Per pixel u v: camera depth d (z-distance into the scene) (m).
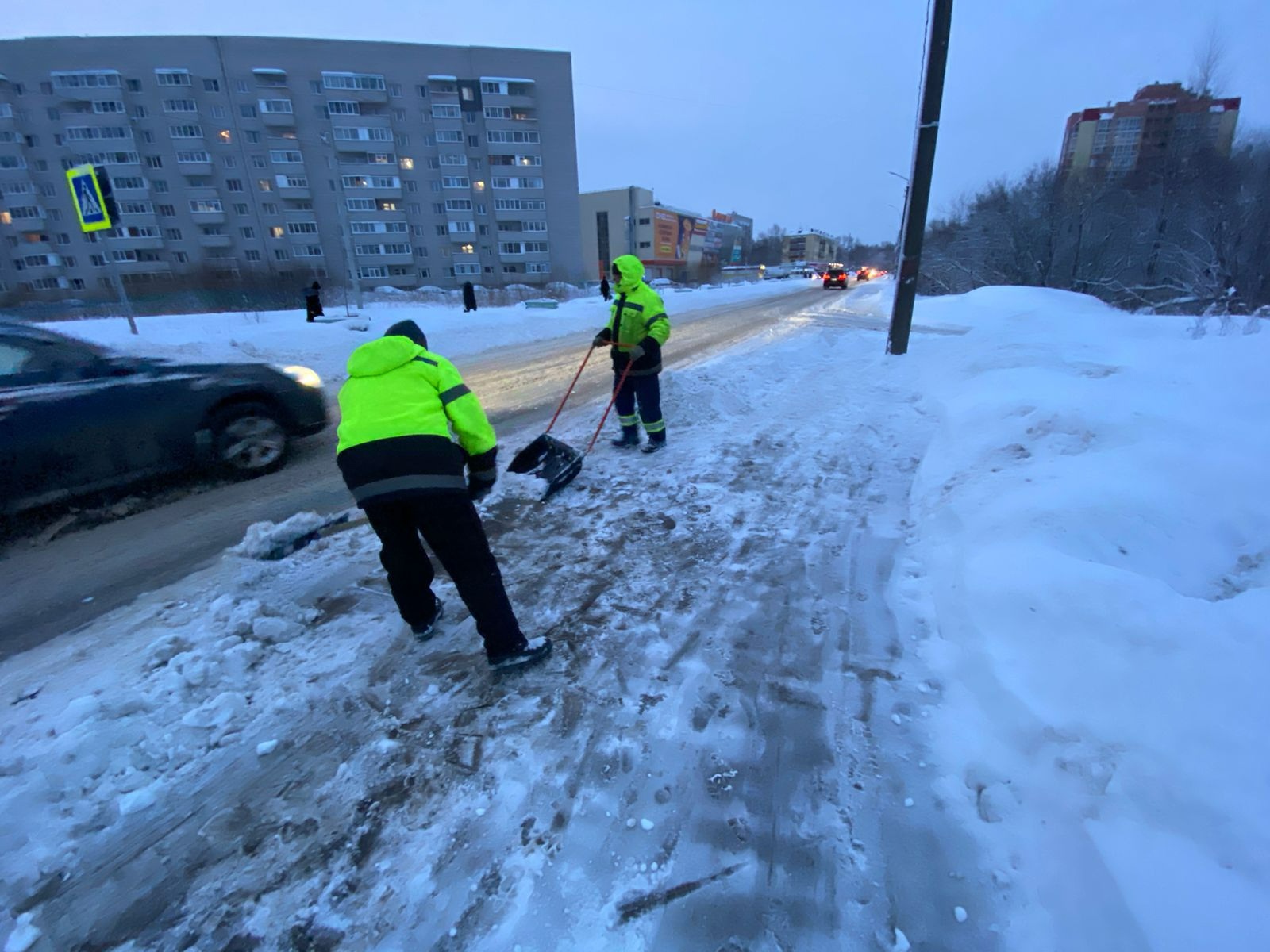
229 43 55.44
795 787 2.00
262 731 2.29
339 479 5.00
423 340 2.66
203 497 4.64
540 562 3.46
